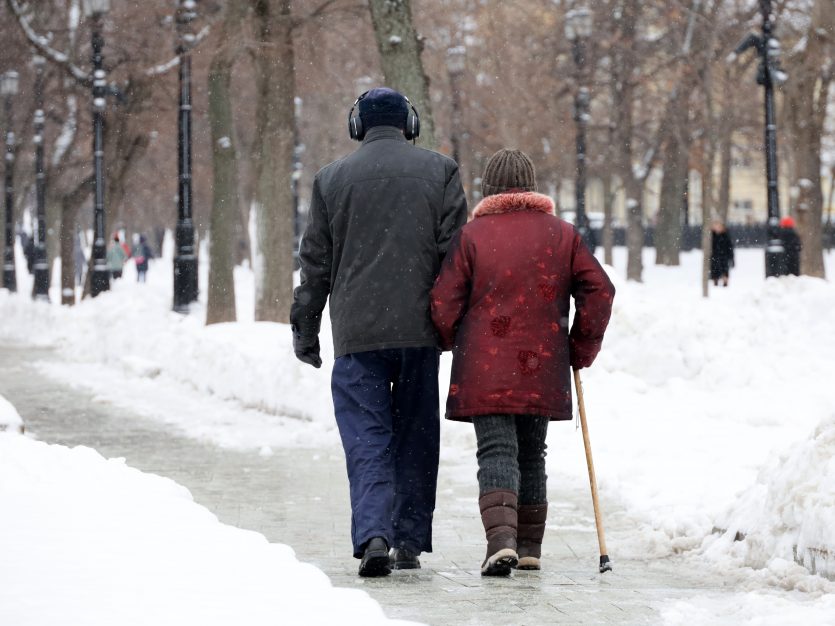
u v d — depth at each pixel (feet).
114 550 45.19
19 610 36.50
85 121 388.37
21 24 312.50
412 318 61.36
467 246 61.05
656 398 137.49
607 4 397.19
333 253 62.80
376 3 172.96
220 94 238.68
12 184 438.81
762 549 62.13
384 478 60.18
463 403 60.64
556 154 454.81
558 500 90.02
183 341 191.62
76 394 175.42
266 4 204.74
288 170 207.51
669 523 74.33
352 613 36.76
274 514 84.69
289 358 150.71
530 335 60.59
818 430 63.52
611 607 50.90
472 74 437.58
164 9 281.54
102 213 314.14
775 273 253.65
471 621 47.32
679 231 505.25
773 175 254.06
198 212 628.69
